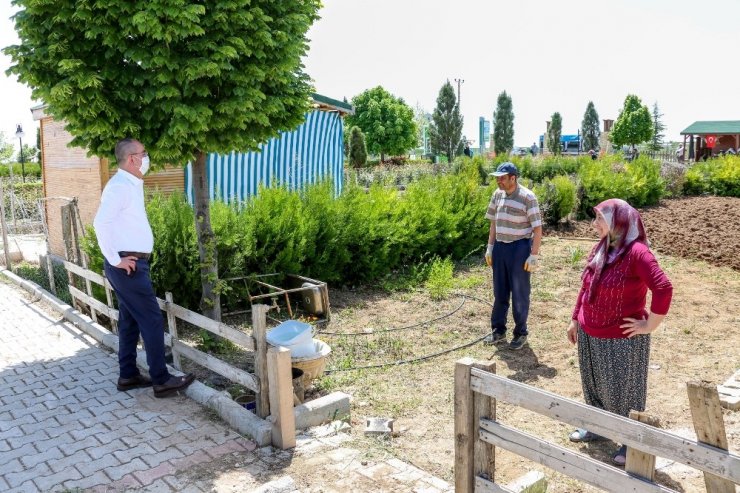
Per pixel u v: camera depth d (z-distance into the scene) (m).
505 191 6.93
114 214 5.11
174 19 5.41
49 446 4.62
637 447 2.63
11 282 11.07
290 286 9.07
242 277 8.18
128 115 5.79
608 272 4.10
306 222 9.27
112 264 5.14
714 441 2.44
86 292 8.21
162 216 7.95
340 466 4.30
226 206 8.68
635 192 18.17
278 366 4.46
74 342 7.32
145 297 5.30
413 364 6.65
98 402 5.47
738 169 21.58
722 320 7.86
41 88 5.68
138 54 5.53
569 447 4.71
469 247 12.06
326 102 12.45
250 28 5.91
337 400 5.25
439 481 4.09
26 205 22.14
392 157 55.03
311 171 12.64
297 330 5.71
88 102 5.56
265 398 4.88
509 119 62.84
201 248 7.01
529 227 6.83
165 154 5.93
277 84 6.52
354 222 9.80
